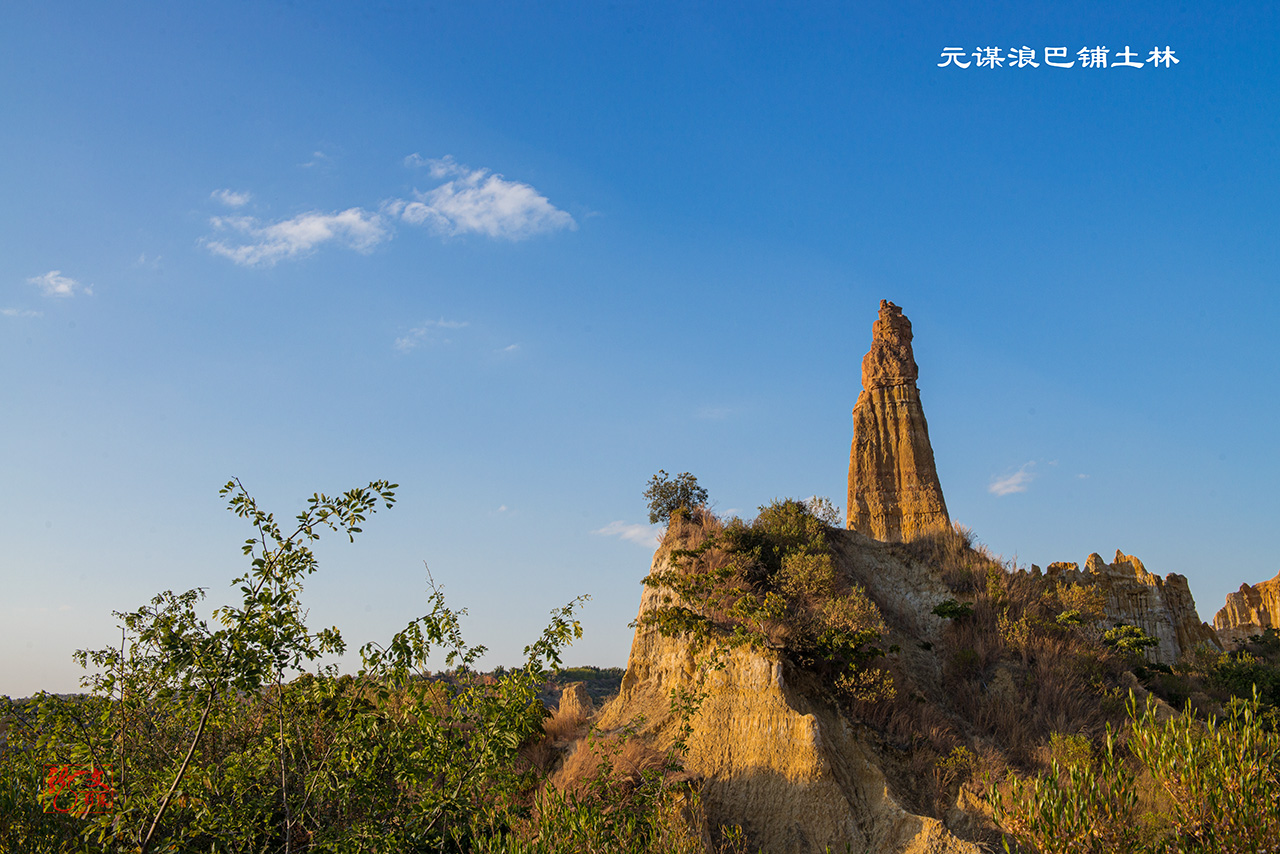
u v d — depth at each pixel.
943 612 27.72
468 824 13.57
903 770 20.77
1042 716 23.02
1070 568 38.44
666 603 27.61
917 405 46.06
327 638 12.66
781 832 18.94
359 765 12.58
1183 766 11.05
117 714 13.07
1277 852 10.03
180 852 11.92
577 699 27.12
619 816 14.66
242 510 11.78
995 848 17.77
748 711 21.50
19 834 13.27
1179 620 43.19
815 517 32.38
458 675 13.32
